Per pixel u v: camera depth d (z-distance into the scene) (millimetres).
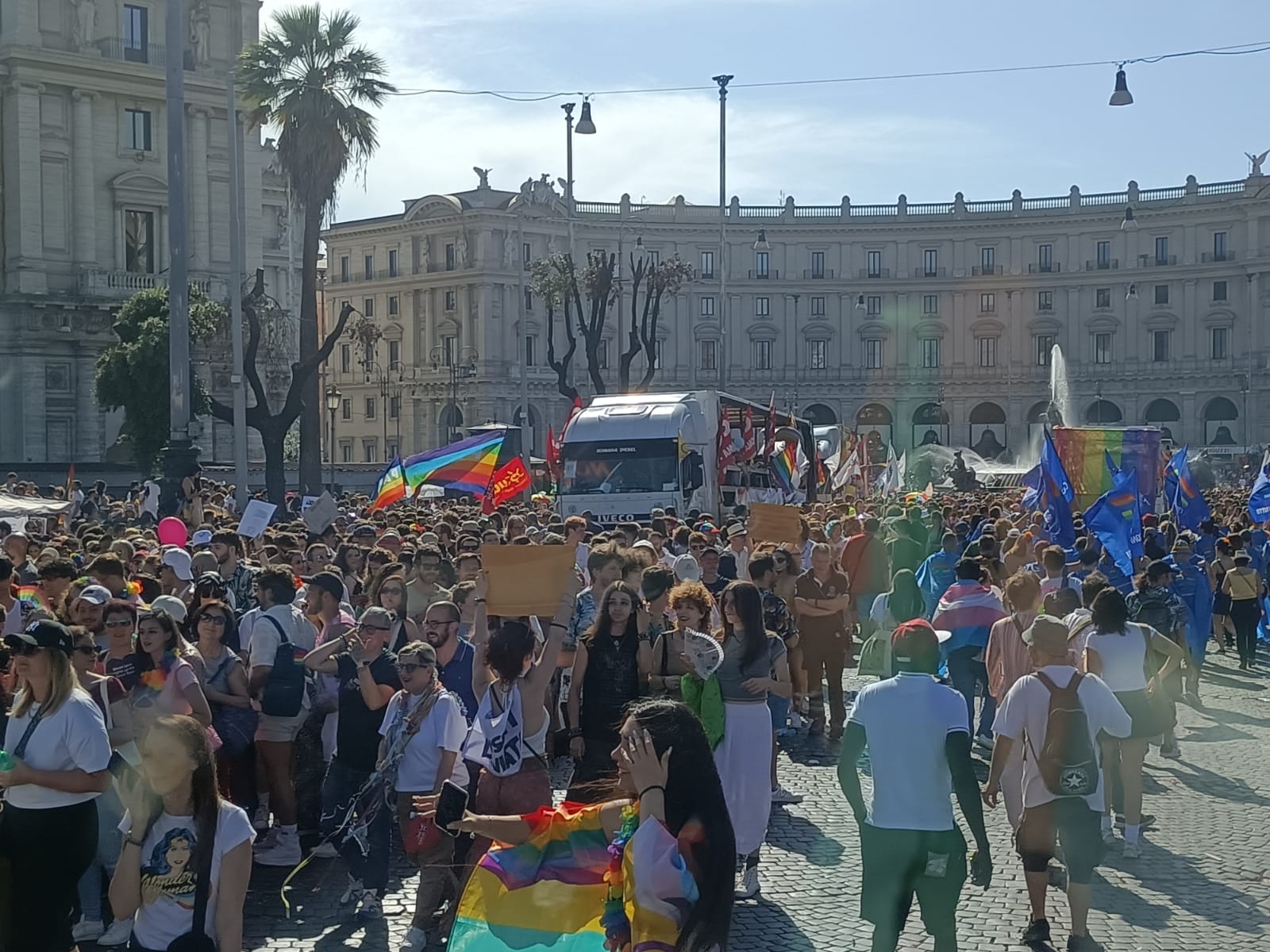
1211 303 112938
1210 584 24125
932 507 30766
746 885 10320
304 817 11852
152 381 54781
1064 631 9188
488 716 9320
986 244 119438
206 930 6164
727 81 53500
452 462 27203
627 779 5262
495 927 5754
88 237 66250
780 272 119375
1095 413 116875
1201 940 9344
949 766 7660
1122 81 35938
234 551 14969
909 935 9469
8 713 8961
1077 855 9023
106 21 66875
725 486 37281
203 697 9961
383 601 12305
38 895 7914
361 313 113625
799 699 17719
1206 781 14391
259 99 41219
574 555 9898
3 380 65062
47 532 26141
